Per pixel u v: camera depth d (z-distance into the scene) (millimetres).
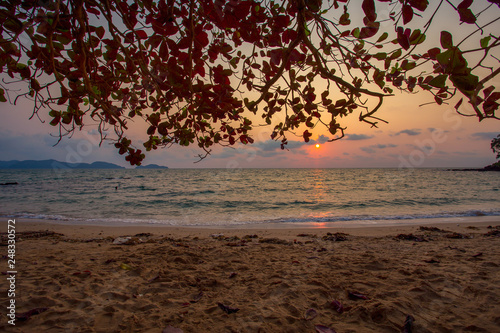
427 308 2426
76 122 1795
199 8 1634
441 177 56969
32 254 4434
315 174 77438
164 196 23875
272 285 3031
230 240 6398
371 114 1369
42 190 28062
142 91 1749
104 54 1903
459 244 5387
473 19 903
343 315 2340
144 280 3256
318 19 1354
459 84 937
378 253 4605
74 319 2291
